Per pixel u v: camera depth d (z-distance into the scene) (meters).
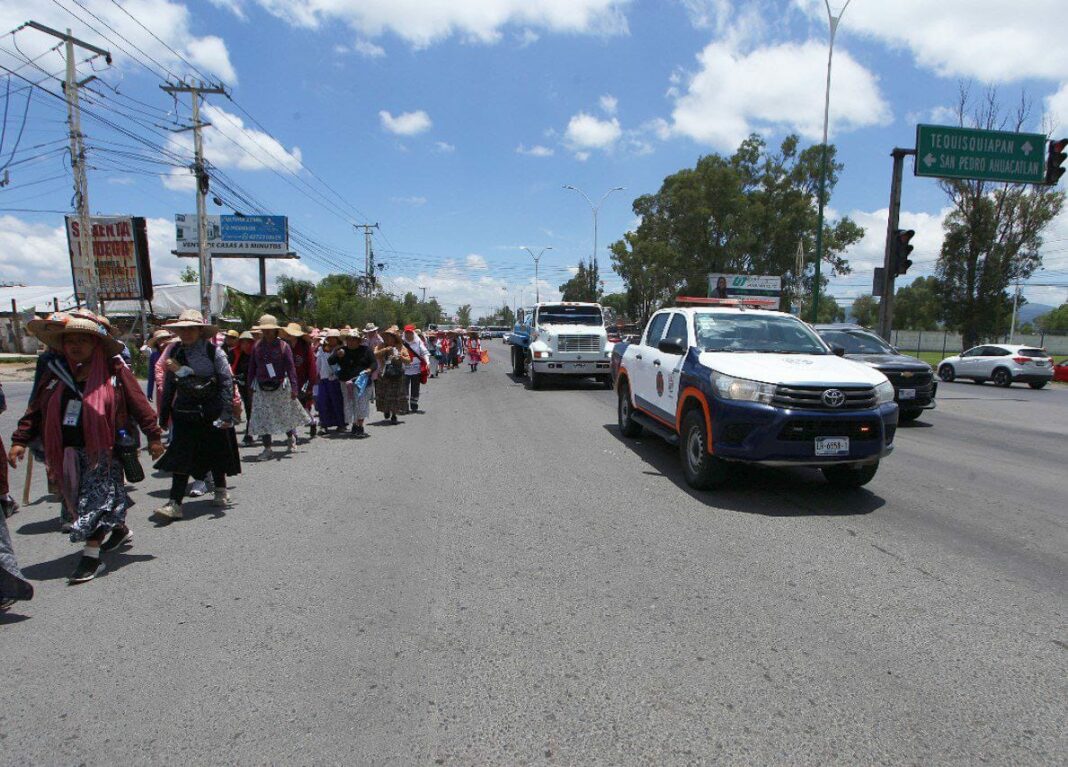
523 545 5.38
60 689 3.27
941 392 21.16
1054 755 2.75
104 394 4.70
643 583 4.57
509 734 2.89
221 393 6.26
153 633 3.86
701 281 52.28
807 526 5.87
